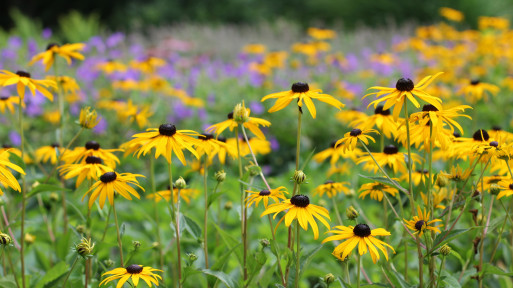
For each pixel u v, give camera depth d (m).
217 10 17.02
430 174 2.07
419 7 13.82
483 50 7.25
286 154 6.18
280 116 6.41
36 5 19.75
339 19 14.90
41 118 6.10
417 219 2.07
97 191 2.17
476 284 2.74
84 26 12.28
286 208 1.99
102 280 2.09
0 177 1.98
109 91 6.52
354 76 7.53
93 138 5.55
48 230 3.21
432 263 2.23
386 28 13.23
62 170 2.43
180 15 16.97
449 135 2.35
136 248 2.47
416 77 6.73
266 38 11.20
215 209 4.16
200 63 8.73
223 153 2.62
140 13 17.41
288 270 2.18
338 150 3.12
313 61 7.61
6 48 8.12
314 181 4.90
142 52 8.70
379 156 2.59
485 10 13.05
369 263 3.28
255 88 6.97
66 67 6.85
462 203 2.21
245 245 2.41
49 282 2.45
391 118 2.62
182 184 2.32
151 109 6.04
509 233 2.59
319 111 6.35
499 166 2.41
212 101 6.68
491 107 6.18
